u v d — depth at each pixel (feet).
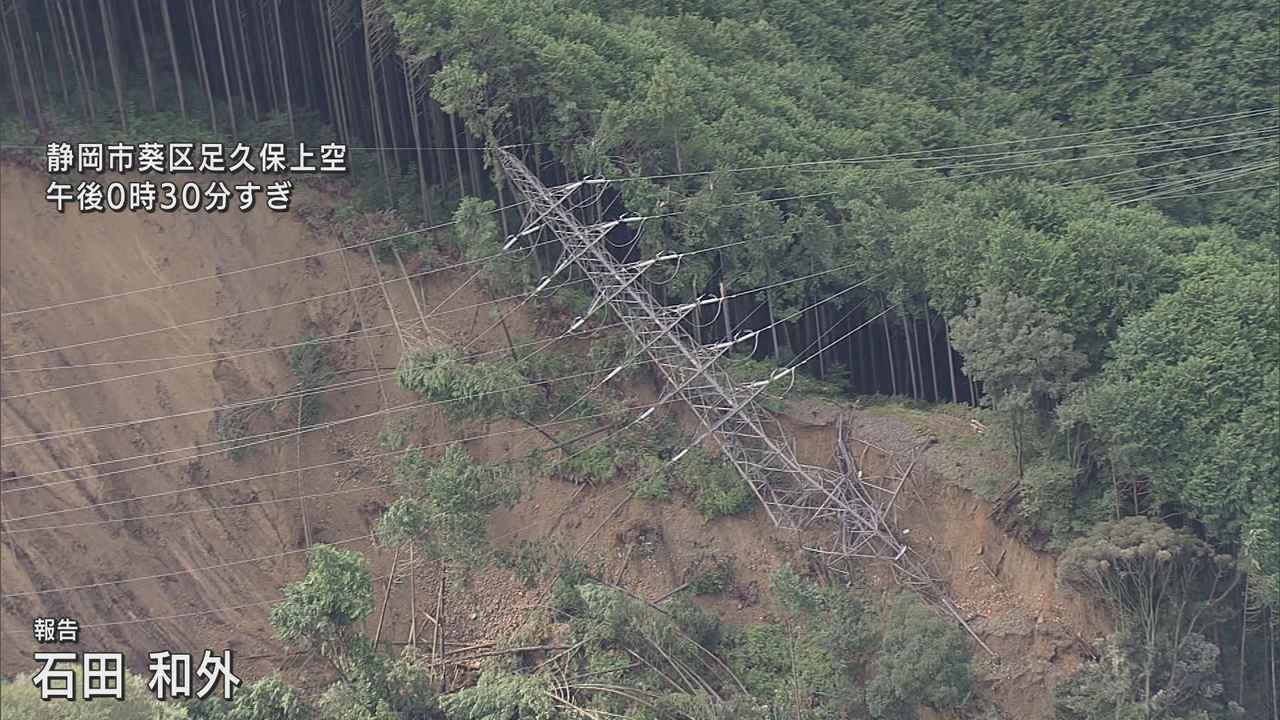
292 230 204.33
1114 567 183.32
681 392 194.29
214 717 169.89
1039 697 186.39
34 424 187.73
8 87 206.28
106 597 183.21
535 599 187.73
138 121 208.64
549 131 205.36
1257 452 178.60
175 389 193.06
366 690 168.86
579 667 180.24
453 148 213.87
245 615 185.68
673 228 204.95
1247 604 191.62
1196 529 193.16
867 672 181.27
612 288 197.77
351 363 199.41
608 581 189.98
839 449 200.23
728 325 208.23
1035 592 192.34
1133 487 192.13
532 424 196.24
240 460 191.72
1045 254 196.65
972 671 185.47
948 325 205.57
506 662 182.39
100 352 192.54
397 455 194.08
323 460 194.49
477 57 198.80
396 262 205.46
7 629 179.11
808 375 214.07
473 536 181.47
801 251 211.00
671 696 174.09
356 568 170.91
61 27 208.85
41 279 193.98
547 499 194.39
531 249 202.90
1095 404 185.98
